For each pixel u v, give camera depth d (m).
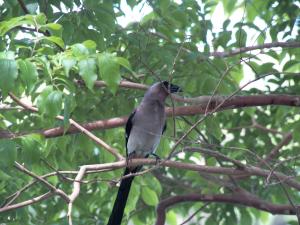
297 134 11.55
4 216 10.21
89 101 11.66
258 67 12.34
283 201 13.12
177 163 9.20
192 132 11.23
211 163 12.09
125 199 10.30
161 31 11.82
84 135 10.73
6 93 7.24
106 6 10.63
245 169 9.24
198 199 12.02
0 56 7.38
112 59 7.88
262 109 14.04
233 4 16.05
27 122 11.33
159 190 12.10
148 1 11.18
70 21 10.19
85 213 12.58
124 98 11.72
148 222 13.52
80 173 8.81
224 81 11.31
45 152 10.47
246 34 10.95
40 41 9.48
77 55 7.88
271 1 12.58
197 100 10.28
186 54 11.32
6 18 10.54
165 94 10.70
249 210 14.73
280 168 11.89
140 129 10.73
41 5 10.32
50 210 12.25
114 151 9.75
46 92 7.85
